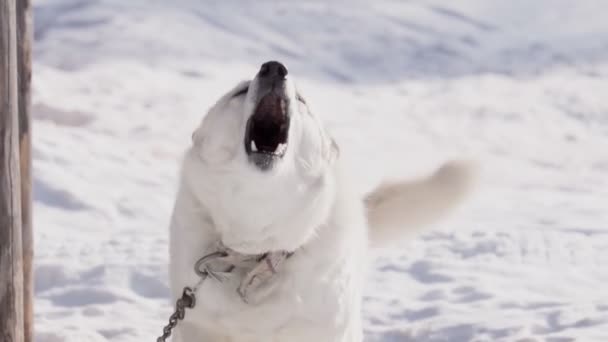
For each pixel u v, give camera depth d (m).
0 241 3.11
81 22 19.64
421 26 23.88
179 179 3.48
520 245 7.06
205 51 19.05
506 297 5.68
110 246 6.73
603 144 14.08
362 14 24.16
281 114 3.16
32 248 3.59
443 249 6.99
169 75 16.59
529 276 6.29
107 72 15.97
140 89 14.80
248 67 18.55
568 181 11.00
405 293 5.96
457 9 25.97
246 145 3.09
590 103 17.23
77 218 7.73
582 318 5.11
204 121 3.25
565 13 26.23
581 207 8.97
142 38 18.92
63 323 5.07
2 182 3.09
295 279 3.25
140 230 7.47
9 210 3.12
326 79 18.64
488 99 17.34
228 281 3.25
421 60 20.97
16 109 3.11
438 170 4.54
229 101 3.19
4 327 3.15
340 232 3.34
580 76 20.14
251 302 3.24
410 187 4.49
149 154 10.69
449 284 6.07
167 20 20.62
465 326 5.02
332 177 3.33
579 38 23.86
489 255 6.85
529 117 15.90
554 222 8.09
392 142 13.00
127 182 9.21
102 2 21.28
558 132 14.91
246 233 3.21
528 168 11.97
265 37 21.16
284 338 3.30
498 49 22.56
